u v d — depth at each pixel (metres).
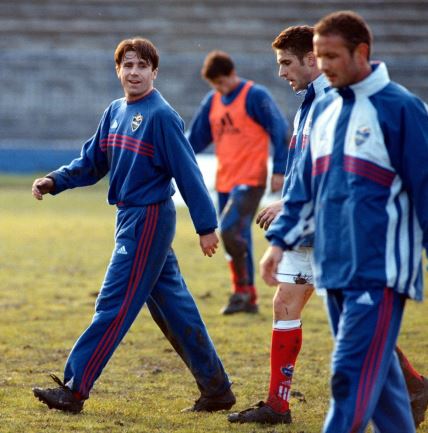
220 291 39.38
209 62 34.38
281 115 33.91
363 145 14.66
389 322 14.57
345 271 14.68
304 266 19.31
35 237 59.00
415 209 14.60
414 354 27.00
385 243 14.59
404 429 15.23
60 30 146.38
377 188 14.65
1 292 38.41
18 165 113.19
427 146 14.45
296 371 24.84
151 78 20.19
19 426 19.05
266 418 19.58
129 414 20.31
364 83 14.70
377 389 14.52
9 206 81.88
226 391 20.75
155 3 148.12
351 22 14.43
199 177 19.78
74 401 19.98
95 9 148.38
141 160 19.81
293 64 19.23
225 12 147.12
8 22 147.25
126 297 19.83
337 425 14.36
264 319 33.00
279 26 146.12
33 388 21.47
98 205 84.94
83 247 54.28
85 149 21.14
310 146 15.41
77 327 30.95
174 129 19.72
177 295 20.41
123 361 25.95
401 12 147.00
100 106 136.38
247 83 34.59
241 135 34.56
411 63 137.38
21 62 137.62
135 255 19.83
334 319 15.40
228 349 27.75
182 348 20.58
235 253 33.94
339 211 14.80
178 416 20.23
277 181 33.50
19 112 135.00
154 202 19.88
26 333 29.78
